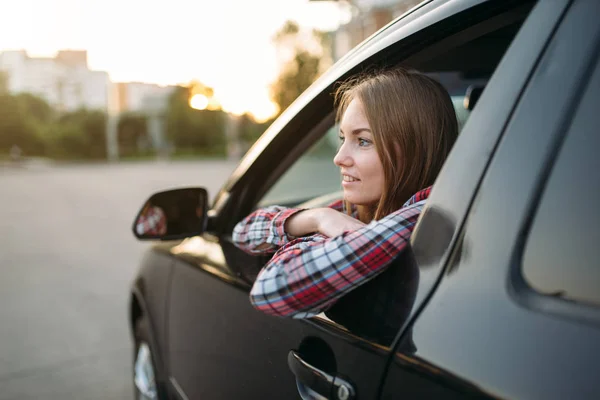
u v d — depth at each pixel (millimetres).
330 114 1548
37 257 7141
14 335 4203
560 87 774
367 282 970
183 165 35594
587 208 703
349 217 1138
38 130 51250
